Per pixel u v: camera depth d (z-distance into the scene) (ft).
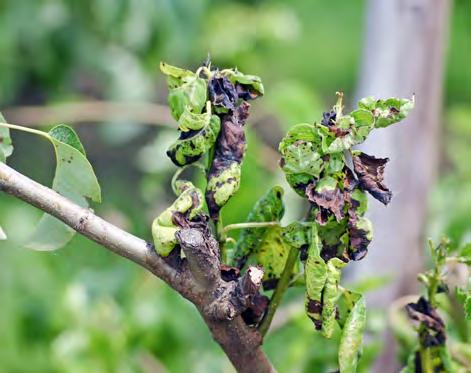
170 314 4.14
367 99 2.17
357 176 2.19
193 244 2.13
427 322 2.39
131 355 4.08
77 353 4.03
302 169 2.18
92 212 2.19
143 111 5.89
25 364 4.59
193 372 4.19
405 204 3.56
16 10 6.29
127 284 4.27
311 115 4.62
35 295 4.63
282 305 3.86
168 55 5.94
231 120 2.25
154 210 5.16
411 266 3.58
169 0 5.66
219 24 6.09
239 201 3.35
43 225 2.28
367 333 3.35
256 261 2.34
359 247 2.21
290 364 3.36
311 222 2.22
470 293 2.38
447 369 2.40
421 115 3.60
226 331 2.21
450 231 4.07
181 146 2.23
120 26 5.78
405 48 3.60
